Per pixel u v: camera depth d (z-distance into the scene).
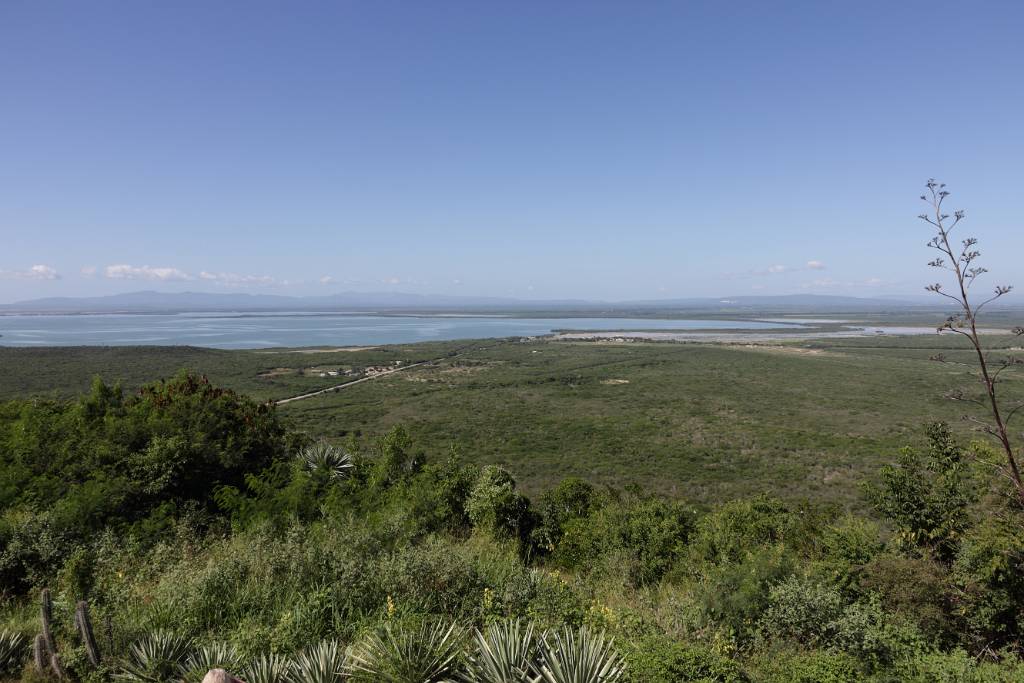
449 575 7.10
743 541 12.04
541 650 5.10
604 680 4.75
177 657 5.46
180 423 13.47
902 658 6.69
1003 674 6.31
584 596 8.27
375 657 5.05
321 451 15.70
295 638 5.68
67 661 5.40
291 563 7.19
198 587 6.73
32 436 11.91
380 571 7.05
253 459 14.45
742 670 5.96
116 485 10.79
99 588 6.90
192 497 12.20
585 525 13.85
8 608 7.14
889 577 8.21
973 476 8.90
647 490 34.81
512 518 14.00
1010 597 7.53
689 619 7.60
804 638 7.07
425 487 13.66
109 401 14.52
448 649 5.19
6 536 8.31
